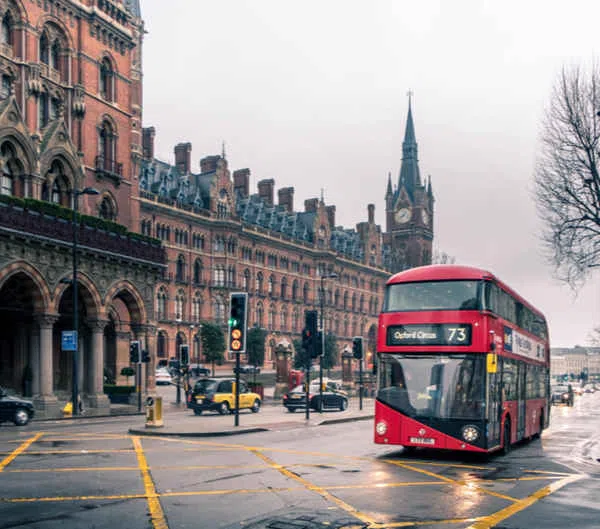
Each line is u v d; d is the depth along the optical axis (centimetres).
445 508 1158
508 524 1042
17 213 3497
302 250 11000
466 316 1770
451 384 1767
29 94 4131
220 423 2941
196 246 8788
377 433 1814
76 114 4481
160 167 8856
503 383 1952
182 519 1040
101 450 1891
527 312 2444
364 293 12888
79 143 4509
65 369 4603
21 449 1906
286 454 1867
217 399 3841
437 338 1783
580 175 3055
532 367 2520
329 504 1166
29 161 3978
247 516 1063
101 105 4731
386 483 1404
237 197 10506
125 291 4444
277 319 10250
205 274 8900
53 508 1108
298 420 3228
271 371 9794
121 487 1301
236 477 1438
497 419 1861
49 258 3744
